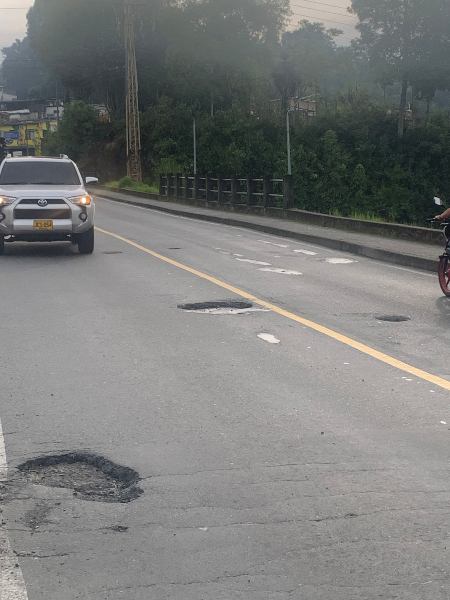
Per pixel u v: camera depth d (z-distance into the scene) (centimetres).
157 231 2219
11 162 1700
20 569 360
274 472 479
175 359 767
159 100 8056
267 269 1434
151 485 459
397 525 406
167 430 558
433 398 637
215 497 442
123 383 682
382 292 1184
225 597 338
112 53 8550
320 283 1270
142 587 346
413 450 518
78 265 1469
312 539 391
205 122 7694
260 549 381
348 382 686
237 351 801
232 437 544
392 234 1889
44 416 589
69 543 386
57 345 825
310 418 586
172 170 6769
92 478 477
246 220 2462
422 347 820
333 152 7362
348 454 511
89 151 8169
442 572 359
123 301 1089
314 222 2333
